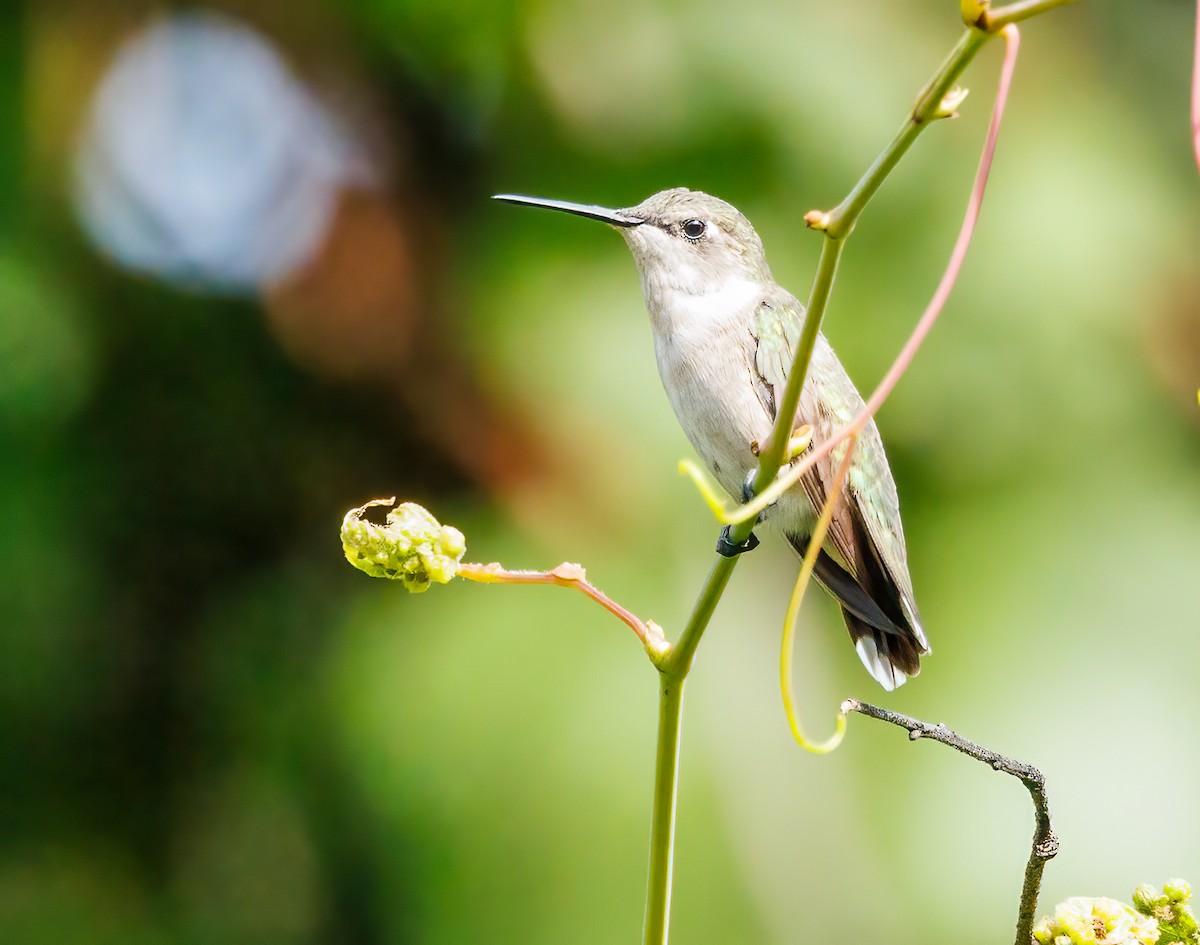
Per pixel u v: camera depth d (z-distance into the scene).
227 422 11.53
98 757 11.56
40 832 11.51
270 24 11.29
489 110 10.58
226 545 11.68
